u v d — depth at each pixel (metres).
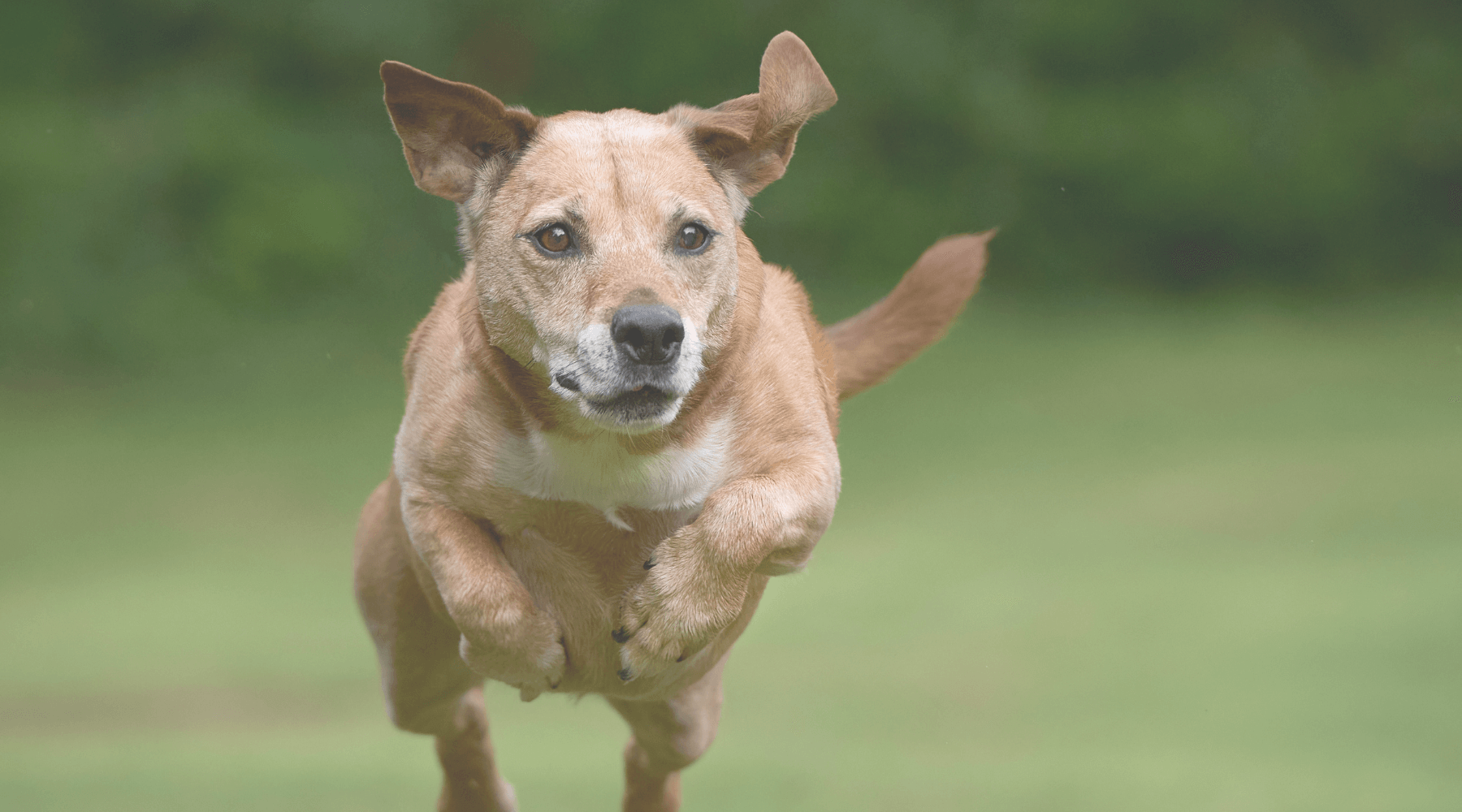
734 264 4.46
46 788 8.82
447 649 5.17
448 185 4.59
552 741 11.29
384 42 29.86
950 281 5.67
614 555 4.55
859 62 31.50
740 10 31.17
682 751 5.38
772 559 4.47
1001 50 33.47
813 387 4.70
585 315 4.23
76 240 26.94
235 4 30.00
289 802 8.44
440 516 4.49
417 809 8.30
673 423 4.38
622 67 30.88
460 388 4.49
